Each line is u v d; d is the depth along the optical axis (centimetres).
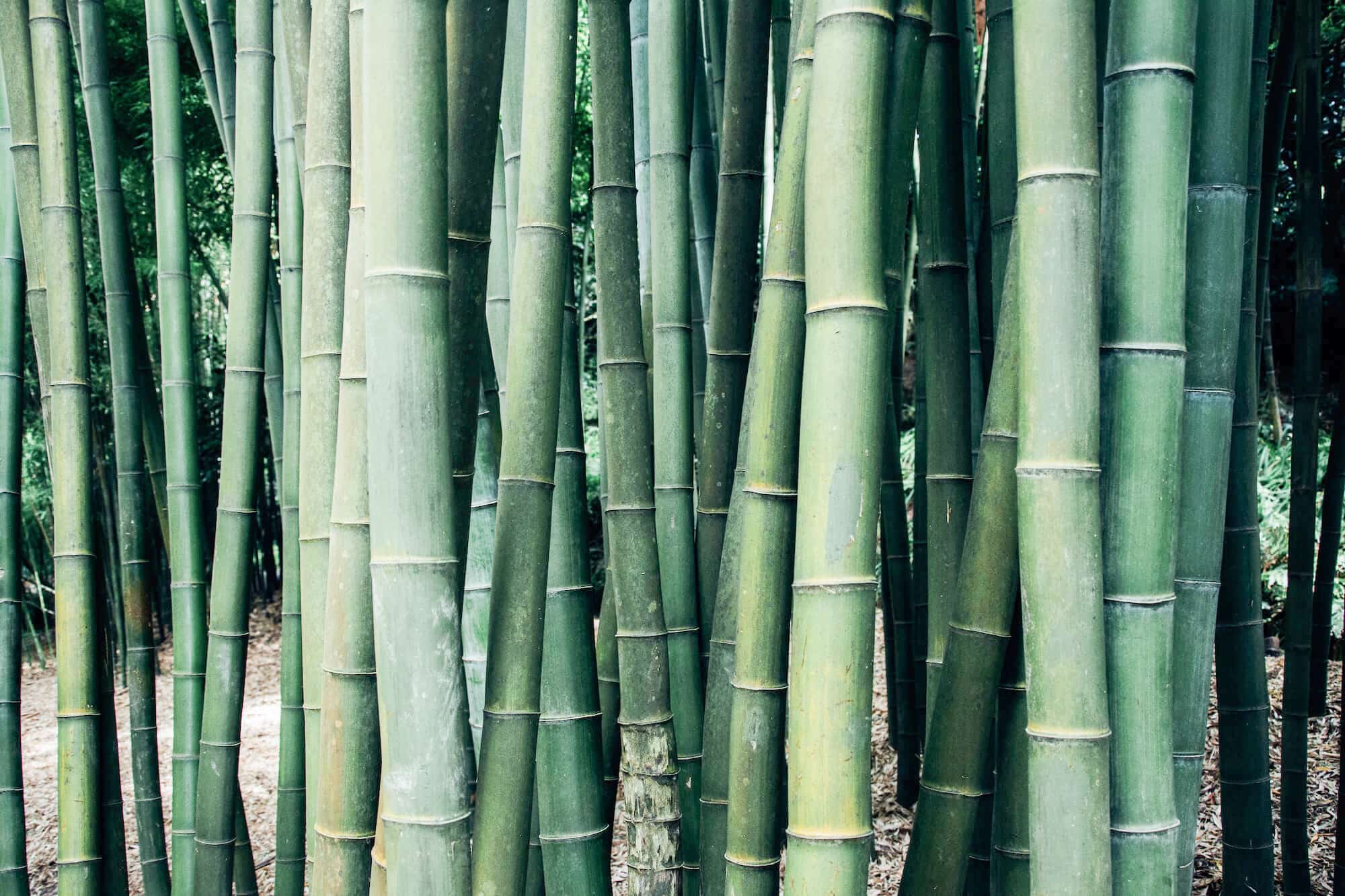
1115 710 94
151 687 246
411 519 96
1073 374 89
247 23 182
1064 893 89
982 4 496
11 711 203
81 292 184
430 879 97
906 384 748
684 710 160
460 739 99
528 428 111
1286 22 233
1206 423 113
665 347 160
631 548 144
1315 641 371
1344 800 224
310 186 126
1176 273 93
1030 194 89
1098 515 90
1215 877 295
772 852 114
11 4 185
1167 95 91
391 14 94
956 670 108
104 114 222
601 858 132
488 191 112
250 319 188
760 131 147
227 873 195
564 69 112
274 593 882
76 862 186
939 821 108
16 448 201
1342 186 598
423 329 95
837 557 93
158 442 255
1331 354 662
